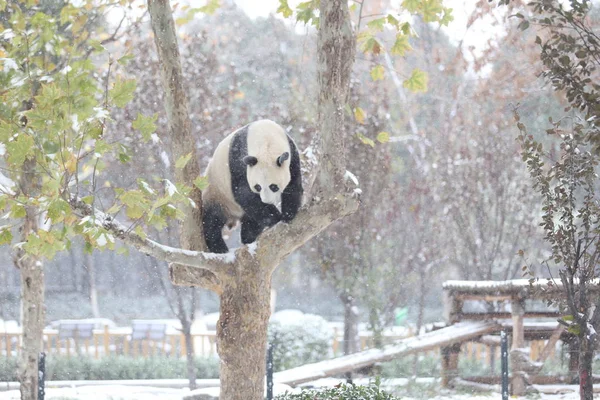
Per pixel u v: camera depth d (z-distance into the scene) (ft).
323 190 23.32
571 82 23.18
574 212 45.85
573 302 23.85
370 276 51.57
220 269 23.53
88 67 20.84
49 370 50.44
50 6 34.17
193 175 24.59
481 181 55.16
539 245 62.80
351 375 43.11
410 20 25.95
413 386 41.04
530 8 57.93
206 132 50.52
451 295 43.83
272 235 23.61
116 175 51.70
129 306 98.63
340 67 23.09
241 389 24.16
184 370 52.13
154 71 47.14
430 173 62.03
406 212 60.23
